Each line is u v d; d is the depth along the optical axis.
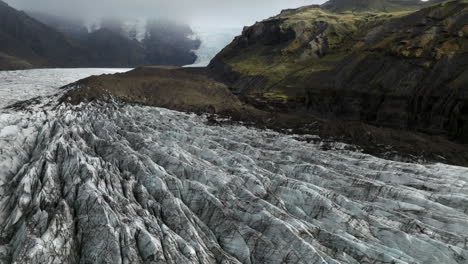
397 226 29.61
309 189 33.66
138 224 26.36
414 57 69.69
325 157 44.88
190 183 33.41
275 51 128.75
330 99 76.88
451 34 71.31
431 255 26.30
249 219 29.80
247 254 26.83
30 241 23.72
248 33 157.50
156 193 32.53
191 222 29.03
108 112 62.22
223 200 32.22
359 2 177.12
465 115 52.97
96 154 41.91
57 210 26.73
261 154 45.62
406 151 47.12
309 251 25.38
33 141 47.38
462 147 48.47
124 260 23.75
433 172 39.44
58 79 109.94
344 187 36.59
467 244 26.56
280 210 30.53
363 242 27.41
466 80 56.59
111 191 30.92
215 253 26.27
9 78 108.44
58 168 35.06
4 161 39.53
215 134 54.75
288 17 149.12
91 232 25.80
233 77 123.38
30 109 60.22
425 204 32.50
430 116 58.28
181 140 49.38
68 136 44.66
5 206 30.72
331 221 30.64
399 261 24.50
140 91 84.00
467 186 34.47
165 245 24.89
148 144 43.69
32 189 31.36
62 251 24.09
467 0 80.81
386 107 64.94
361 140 52.31
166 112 68.38
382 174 38.97
